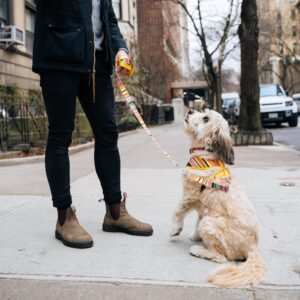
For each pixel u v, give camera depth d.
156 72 20.09
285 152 6.00
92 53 2.14
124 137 9.76
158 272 1.77
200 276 1.73
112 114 2.28
